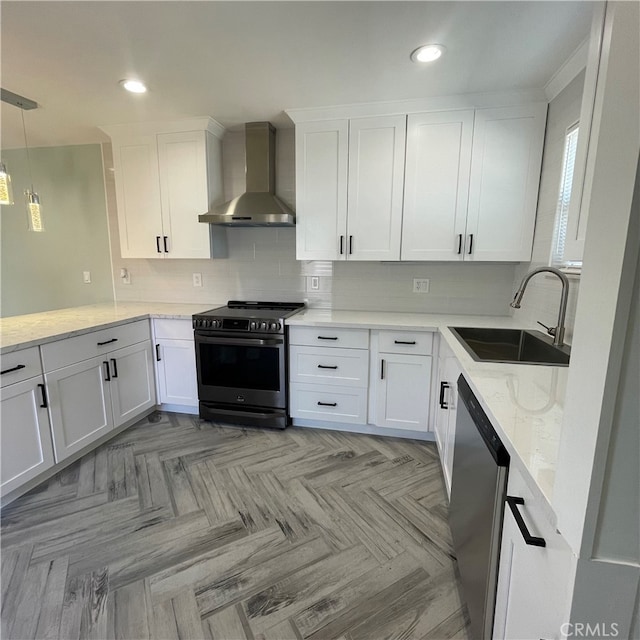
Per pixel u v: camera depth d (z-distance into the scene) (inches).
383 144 99.0
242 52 72.2
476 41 67.9
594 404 21.1
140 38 67.6
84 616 53.1
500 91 88.4
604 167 20.7
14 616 53.0
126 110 101.5
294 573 60.4
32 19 61.6
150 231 119.0
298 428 111.3
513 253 95.7
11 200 83.0
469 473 50.5
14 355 74.0
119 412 104.0
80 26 63.7
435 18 61.3
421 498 78.7
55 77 82.3
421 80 83.3
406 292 117.2
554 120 85.5
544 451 33.2
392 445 101.0
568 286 68.6
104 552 64.4
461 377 60.9
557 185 82.1
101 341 96.2
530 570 31.5
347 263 120.4
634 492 21.1
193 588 57.6
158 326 115.0
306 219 106.7
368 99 93.8
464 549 51.8
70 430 88.0
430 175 97.5
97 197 134.3
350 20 62.0
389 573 60.4
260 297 128.4
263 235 125.1
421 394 99.0
